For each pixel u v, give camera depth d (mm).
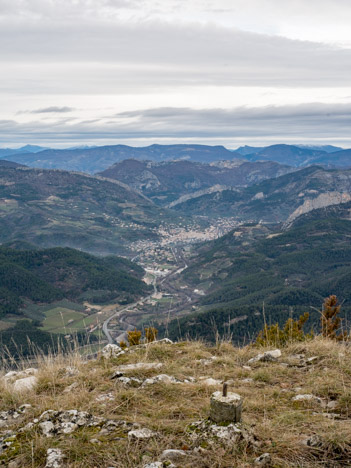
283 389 5801
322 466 3689
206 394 5488
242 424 4254
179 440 4156
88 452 3961
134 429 4445
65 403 5328
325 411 4926
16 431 4629
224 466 3684
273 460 3754
